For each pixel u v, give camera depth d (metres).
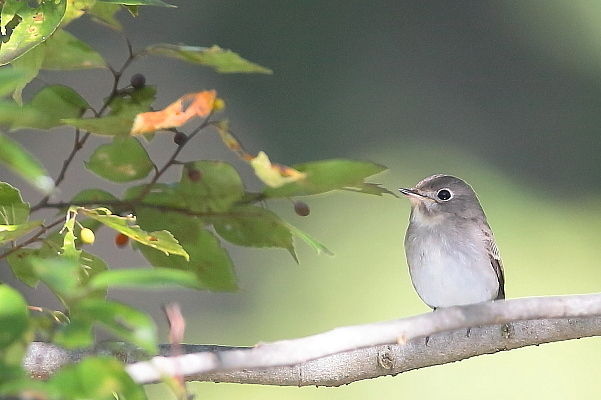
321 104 5.98
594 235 5.94
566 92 6.03
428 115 6.00
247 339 5.81
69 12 5.37
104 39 5.93
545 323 5.45
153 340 3.46
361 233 5.87
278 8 5.98
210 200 5.38
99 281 3.31
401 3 6.02
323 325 5.82
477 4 6.04
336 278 5.84
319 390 5.74
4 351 3.48
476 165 5.99
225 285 5.39
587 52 6.05
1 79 3.31
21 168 3.33
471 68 6.02
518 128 6.02
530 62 6.04
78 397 3.36
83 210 5.02
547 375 5.77
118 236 5.39
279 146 5.95
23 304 3.54
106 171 5.38
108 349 5.40
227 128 4.76
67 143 5.85
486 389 5.77
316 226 5.87
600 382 5.77
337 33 6.00
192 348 5.43
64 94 5.38
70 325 3.50
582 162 6.01
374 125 5.98
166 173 5.88
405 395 5.75
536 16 6.05
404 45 6.01
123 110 5.39
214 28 5.96
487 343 5.45
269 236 5.38
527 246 5.92
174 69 5.95
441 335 5.45
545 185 5.99
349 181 4.92
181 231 5.38
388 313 5.82
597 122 6.03
